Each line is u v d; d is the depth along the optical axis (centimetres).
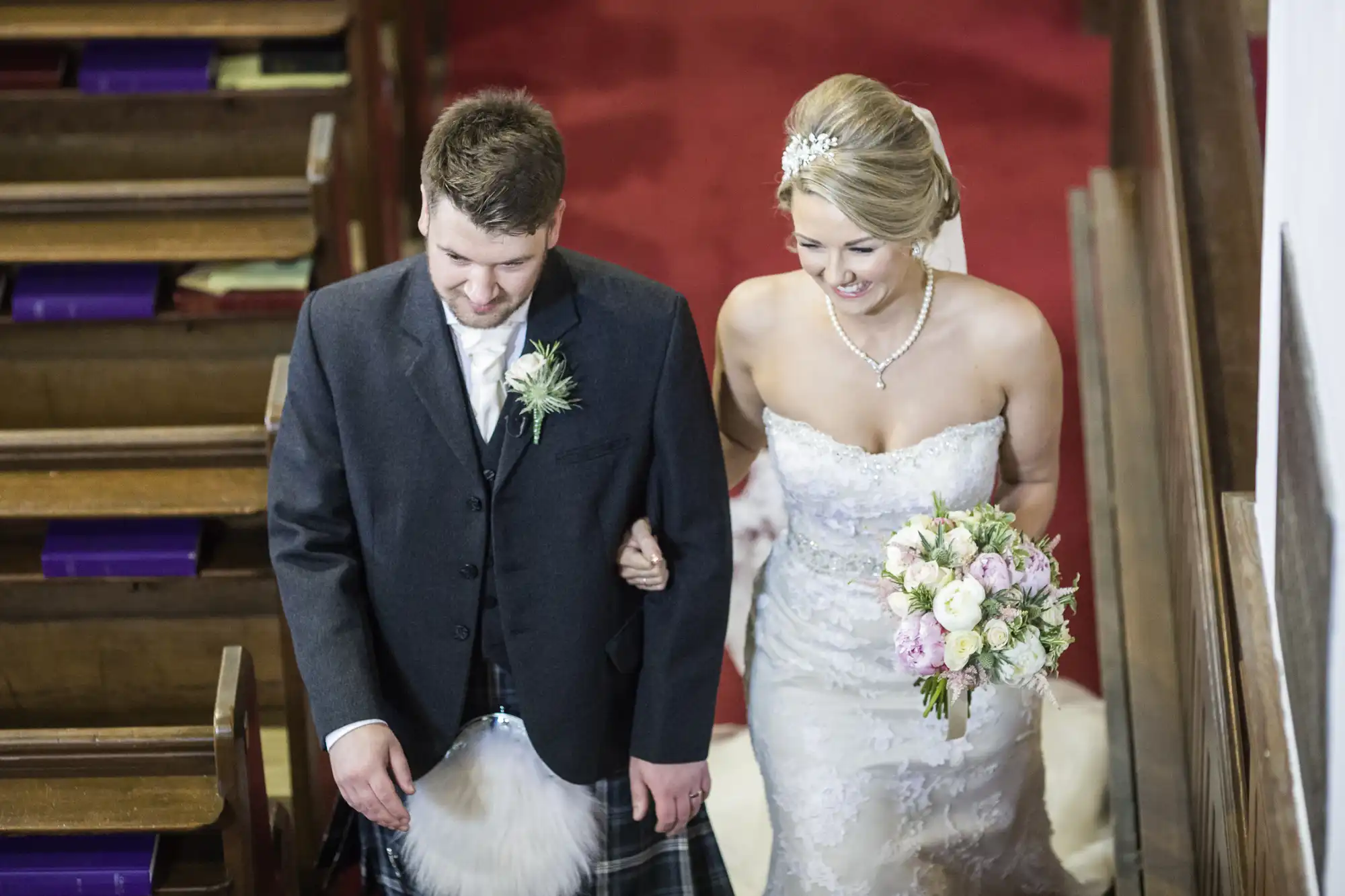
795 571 356
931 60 744
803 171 294
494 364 282
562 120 720
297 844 418
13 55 505
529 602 297
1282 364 270
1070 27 760
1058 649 296
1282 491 271
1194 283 438
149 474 409
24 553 429
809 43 763
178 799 340
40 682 454
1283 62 269
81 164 517
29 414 474
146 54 508
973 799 363
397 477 290
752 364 350
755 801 441
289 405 291
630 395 288
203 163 521
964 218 650
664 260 642
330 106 522
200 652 453
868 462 337
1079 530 531
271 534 295
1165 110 450
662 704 307
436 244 257
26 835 341
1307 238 247
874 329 335
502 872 314
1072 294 612
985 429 338
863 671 351
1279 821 269
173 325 465
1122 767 417
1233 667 344
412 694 306
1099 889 403
